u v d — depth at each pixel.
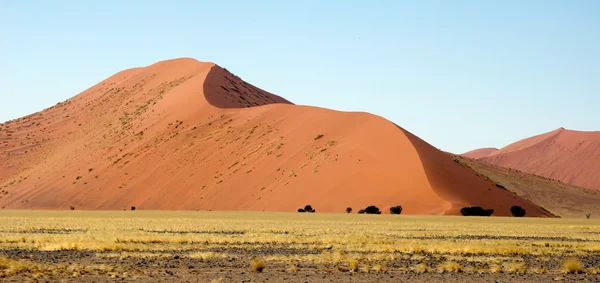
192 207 127.25
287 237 44.44
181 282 24.84
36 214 95.75
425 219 79.50
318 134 136.12
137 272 27.05
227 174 134.75
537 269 29.48
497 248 37.19
